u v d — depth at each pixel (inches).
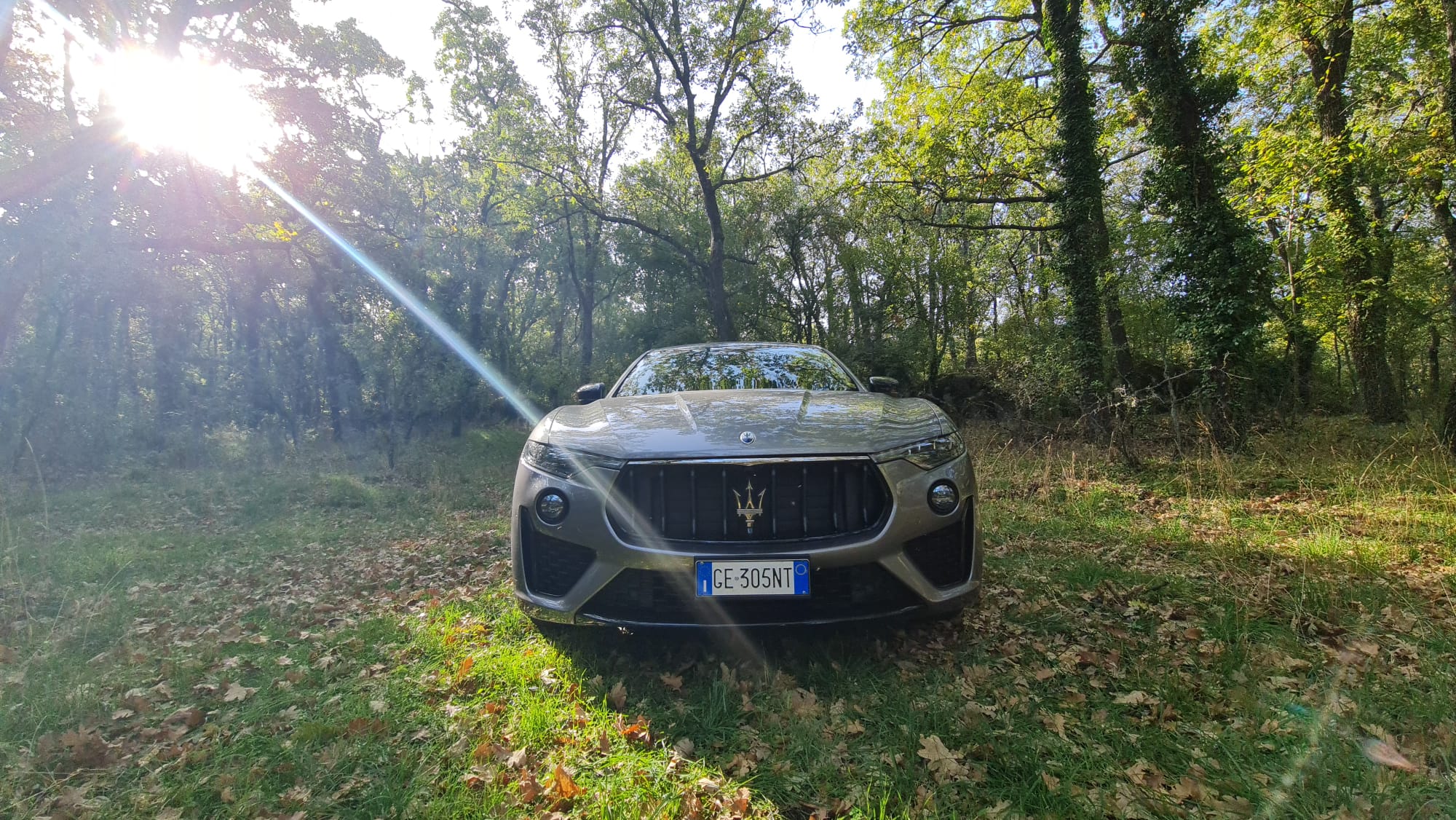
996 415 538.9
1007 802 65.0
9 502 270.7
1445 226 386.0
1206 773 69.2
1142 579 137.9
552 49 743.1
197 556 193.6
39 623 128.2
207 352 619.2
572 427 105.3
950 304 748.0
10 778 73.5
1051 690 89.4
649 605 91.0
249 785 71.5
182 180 505.4
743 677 94.8
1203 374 354.9
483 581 153.0
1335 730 75.5
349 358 504.1
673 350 164.1
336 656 109.6
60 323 407.8
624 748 76.4
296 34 590.9
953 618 100.9
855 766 71.7
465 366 467.2
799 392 125.6
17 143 434.0
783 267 967.6
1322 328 571.2
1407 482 226.4
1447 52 369.4
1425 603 119.3
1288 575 138.8
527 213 809.5
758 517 89.4
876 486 92.0
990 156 577.0
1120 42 391.5
